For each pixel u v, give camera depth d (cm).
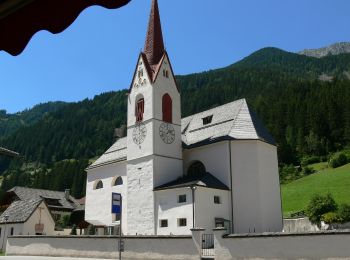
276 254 2344
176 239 2812
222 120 4369
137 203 4144
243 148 3925
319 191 7912
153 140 4150
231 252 2512
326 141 12462
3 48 353
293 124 13762
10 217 5416
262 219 3725
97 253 3372
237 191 3825
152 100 4284
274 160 4128
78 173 13775
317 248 2209
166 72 4541
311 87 16550
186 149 4362
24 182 15250
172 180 4200
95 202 5078
